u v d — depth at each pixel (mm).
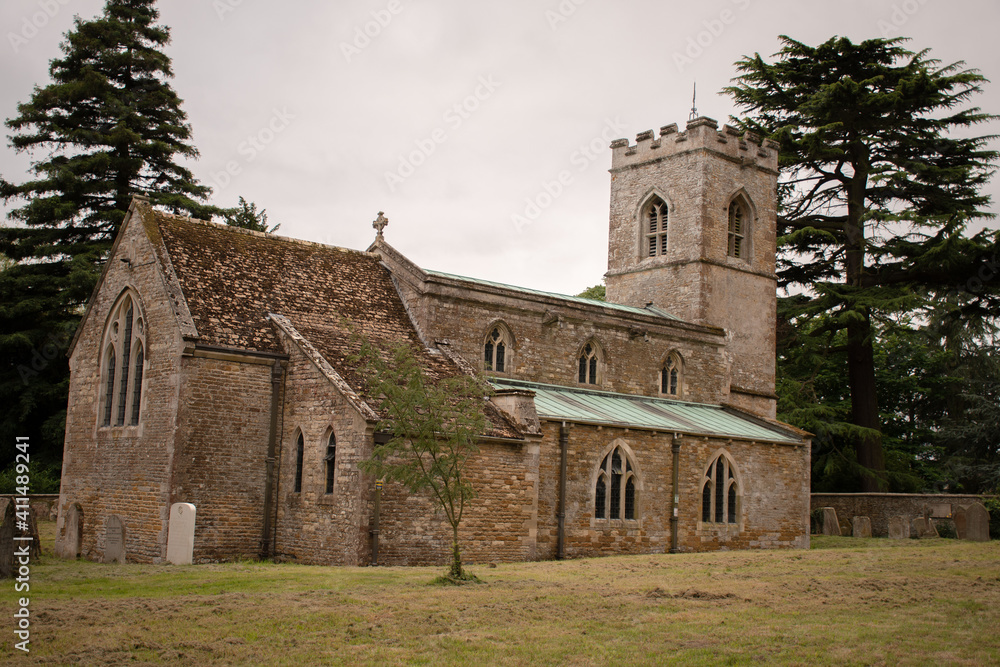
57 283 48812
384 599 18688
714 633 15625
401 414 21094
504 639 15234
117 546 29688
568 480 31781
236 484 28672
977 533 37719
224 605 17859
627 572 24094
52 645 14547
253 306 31047
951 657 13875
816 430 52969
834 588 20469
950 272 52312
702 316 44656
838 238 55562
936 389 69188
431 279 34250
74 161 50375
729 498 37250
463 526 28281
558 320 37656
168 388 28625
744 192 47812
